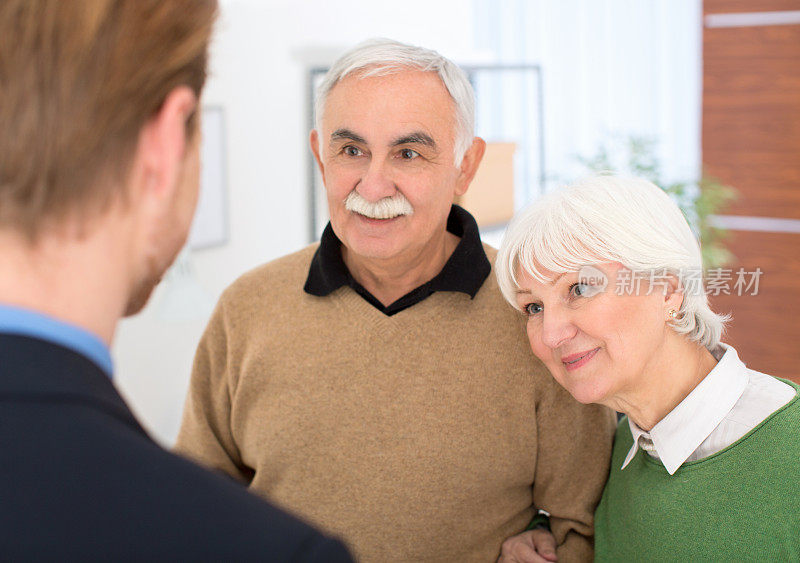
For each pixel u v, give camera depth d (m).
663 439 1.06
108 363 0.50
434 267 1.36
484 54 5.05
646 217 1.02
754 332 4.53
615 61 4.97
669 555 1.05
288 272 1.43
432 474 1.30
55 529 0.42
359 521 1.33
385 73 1.21
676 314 1.05
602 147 4.46
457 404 1.30
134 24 0.48
